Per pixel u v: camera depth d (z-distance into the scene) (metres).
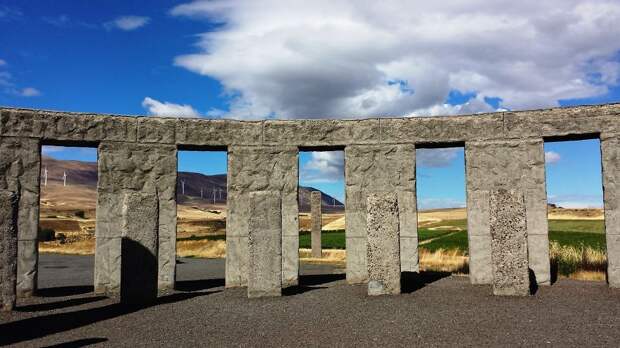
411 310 9.54
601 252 18.08
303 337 7.75
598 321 8.43
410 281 13.09
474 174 13.23
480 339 7.36
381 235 11.39
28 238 12.27
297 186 13.81
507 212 10.97
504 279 10.85
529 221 12.88
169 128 13.52
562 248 19.06
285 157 13.88
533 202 12.88
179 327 8.72
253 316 9.48
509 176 13.07
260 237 11.62
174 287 13.19
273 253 11.61
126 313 10.03
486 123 13.30
